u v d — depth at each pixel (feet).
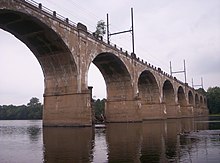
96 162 40.57
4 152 53.62
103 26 178.70
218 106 483.10
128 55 171.83
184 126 126.93
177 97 297.94
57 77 125.18
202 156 44.01
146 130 102.83
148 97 229.04
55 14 107.96
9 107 526.16
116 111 176.76
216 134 80.84
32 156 47.91
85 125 114.62
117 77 176.55
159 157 43.68
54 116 123.65
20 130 132.77
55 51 118.52
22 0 91.04
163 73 241.14
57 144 63.82
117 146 58.08
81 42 124.16
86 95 116.78
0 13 90.33
